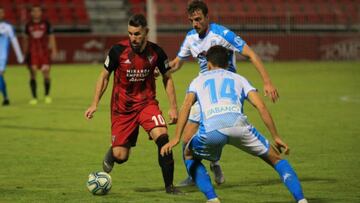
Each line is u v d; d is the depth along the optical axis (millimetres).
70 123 41156
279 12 107438
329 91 61125
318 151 30328
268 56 101000
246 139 18641
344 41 103312
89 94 60062
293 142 33031
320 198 20953
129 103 21734
